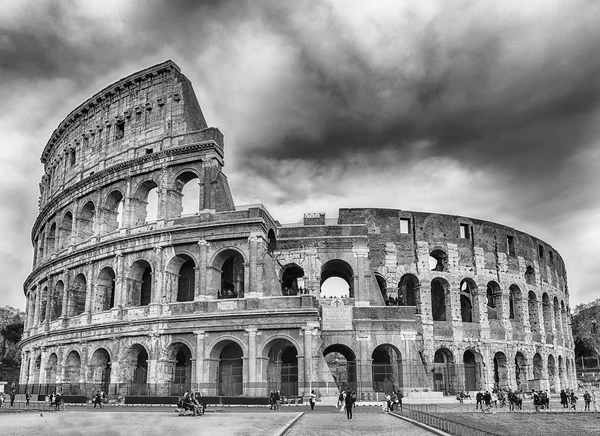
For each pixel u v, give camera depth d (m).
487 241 93.75
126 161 80.81
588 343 154.38
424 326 84.12
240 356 72.62
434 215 90.56
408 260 86.94
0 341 155.12
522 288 96.12
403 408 59.06
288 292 77.50
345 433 35.28
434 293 94.56
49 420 45.53
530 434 35.62
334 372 96.12
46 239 96.81
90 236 87.81
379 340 73.50
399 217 88.75
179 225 74.06
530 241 101.88
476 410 59.62
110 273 81.75
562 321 111.94
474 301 90.44
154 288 73.56
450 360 85.88
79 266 83.69
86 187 86.88
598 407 67.94
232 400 64.31
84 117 93.00
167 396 67.50
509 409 62.94
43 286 94.56
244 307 69.12
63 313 83.31
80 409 61.09
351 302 75.44
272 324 67.56
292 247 78.56
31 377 89.75
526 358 92.94
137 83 85.88
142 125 83.25
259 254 70.56
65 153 96.25
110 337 74.44
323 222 82.69
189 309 71.06
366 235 78.75
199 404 52.12
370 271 77.12
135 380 74.44
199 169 76.62
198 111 83.12
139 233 75.75
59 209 93.12
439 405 66.81
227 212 73.00
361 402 67.75
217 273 73.06
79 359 81.44
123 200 81.25
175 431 35.97
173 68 83.12
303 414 51.91
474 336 87.19
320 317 74.00
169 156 78.12
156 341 71.12
